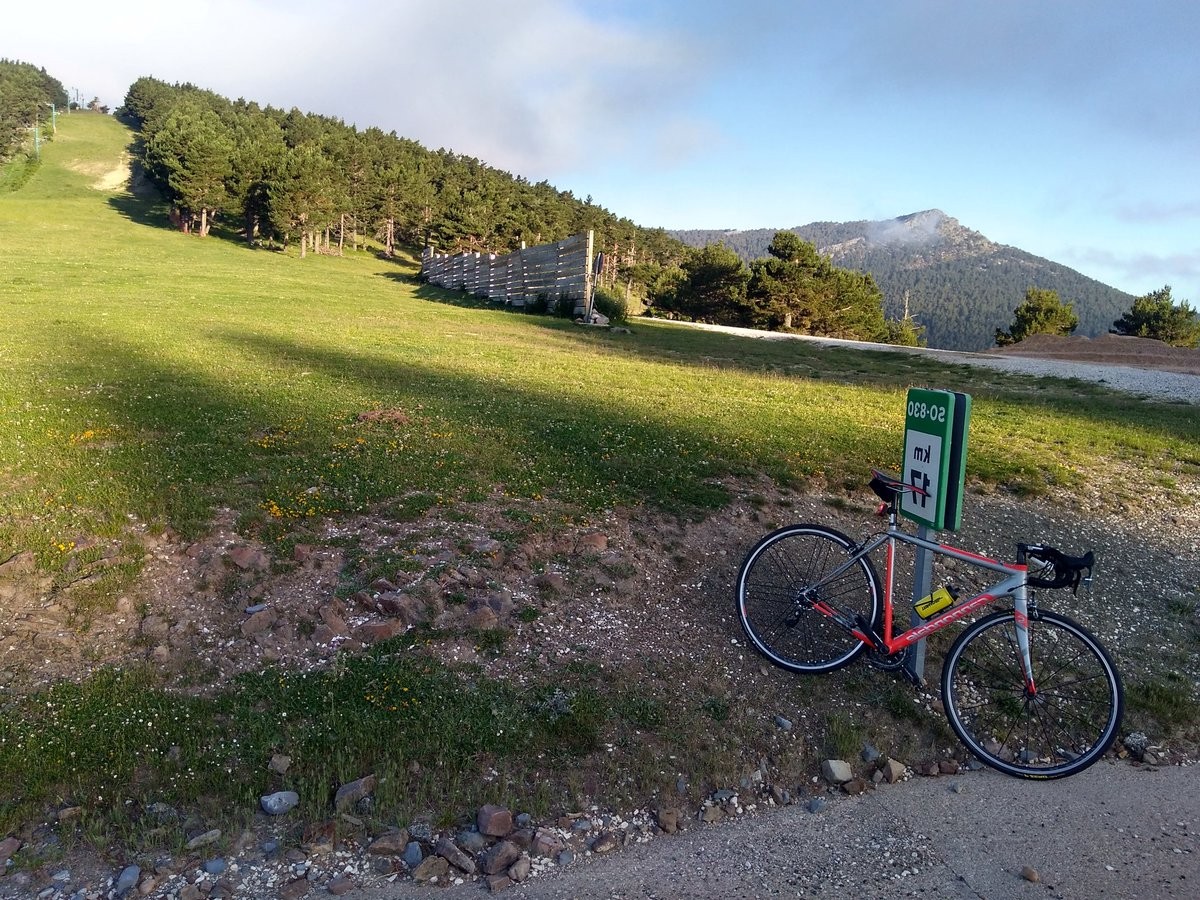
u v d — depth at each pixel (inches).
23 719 146.1
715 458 302.5
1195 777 160.6
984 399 553.6
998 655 184.1
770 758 158.6
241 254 2198.6
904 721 171.0
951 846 136.9
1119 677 161.0
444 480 252.8
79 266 1330.0
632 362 617.9
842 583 188.5
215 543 198.2
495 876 123.4
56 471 239.6
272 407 343.0
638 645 184.2
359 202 2928.2
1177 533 282.8
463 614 182.9
